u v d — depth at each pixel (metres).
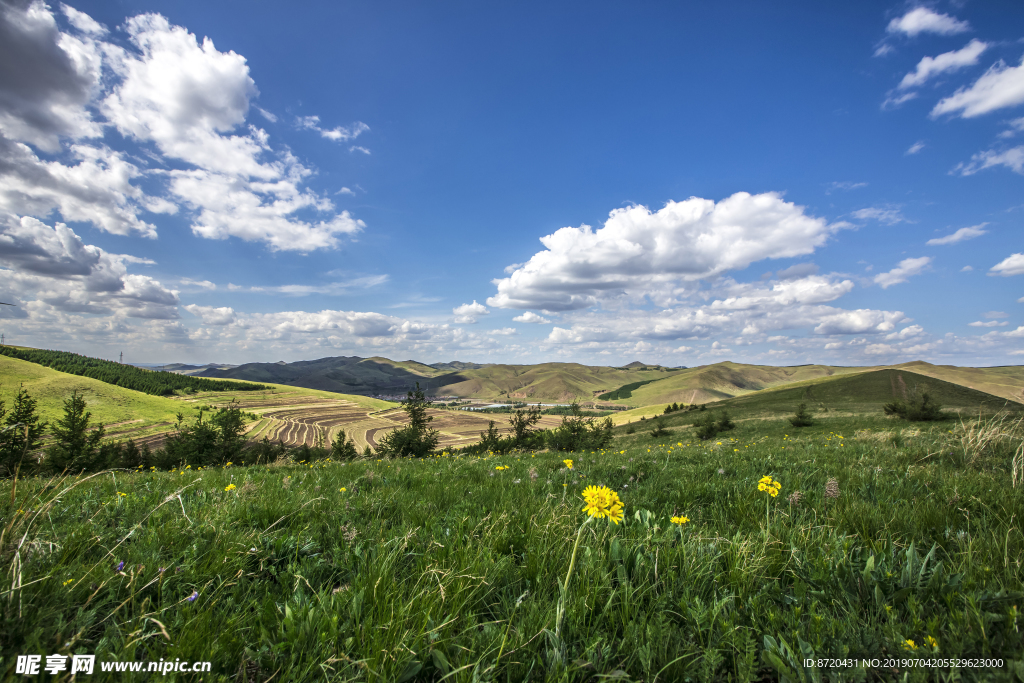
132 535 3.39
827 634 2.07
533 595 2.55
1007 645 1.92
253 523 4.16
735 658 1.96
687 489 5.54
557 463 9.55
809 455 10.02
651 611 2.34
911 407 54.97
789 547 2.98
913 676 1.76
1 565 2.43
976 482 5.44
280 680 1.85
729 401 138.25
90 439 53.91
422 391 49.00
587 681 1.95
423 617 2.18
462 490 6.03
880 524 3.61
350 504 5.03
